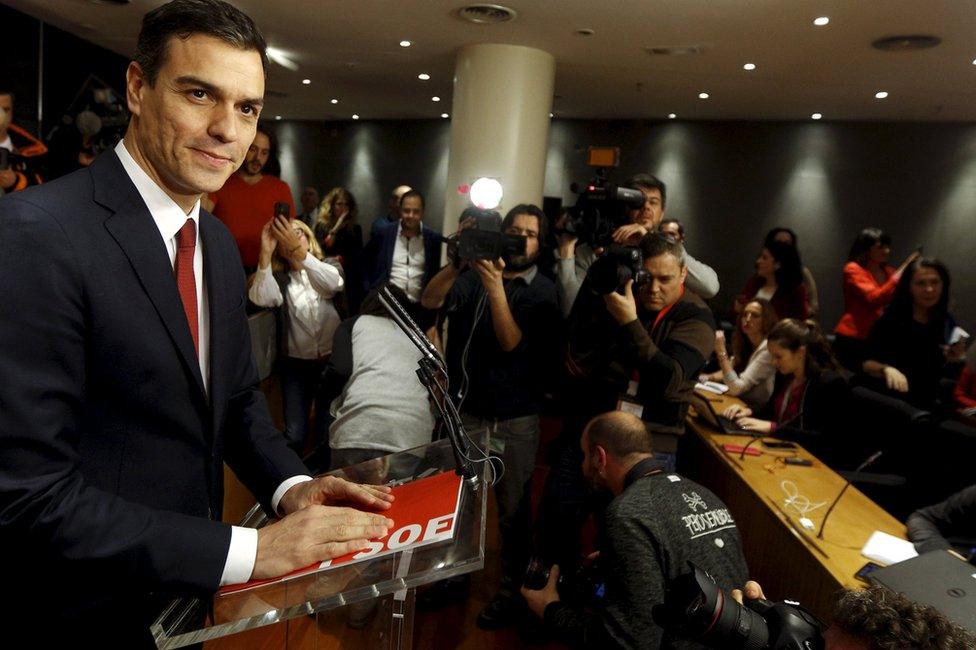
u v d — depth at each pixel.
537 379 2.61
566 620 1.83
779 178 7.90
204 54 0.76
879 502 2.75
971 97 5.82
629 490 1.72
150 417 0.82
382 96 7.93
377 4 4.23
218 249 0.95
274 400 3.45
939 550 1.64
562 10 4.05
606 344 2.40
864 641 0.92
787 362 3.25
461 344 2.60
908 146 7.43
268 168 3.60
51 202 0.75
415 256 4.98
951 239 7.38
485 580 2.94
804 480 2.53
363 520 0.81
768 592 2.26
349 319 2.51
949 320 5.16
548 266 3.48
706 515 1.69
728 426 3.14
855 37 4.18
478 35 4.80
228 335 0.95
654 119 8.25
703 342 2.35
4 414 0.68
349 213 6.42
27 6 5.36
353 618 1.44
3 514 0.68
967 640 0.87
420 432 2.31
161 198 0.83
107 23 5.68
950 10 3.57
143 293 0.79
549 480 2.62
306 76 7.04
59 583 0.81
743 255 8.12
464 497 0.89
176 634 0.70
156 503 0.84
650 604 1.58
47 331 0.71
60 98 6.23
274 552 0.76
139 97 0.80
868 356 3.87
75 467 0.75
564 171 8.67
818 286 7.89
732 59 4.95
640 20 4.12
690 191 8.23
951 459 2.64
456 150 5.22
